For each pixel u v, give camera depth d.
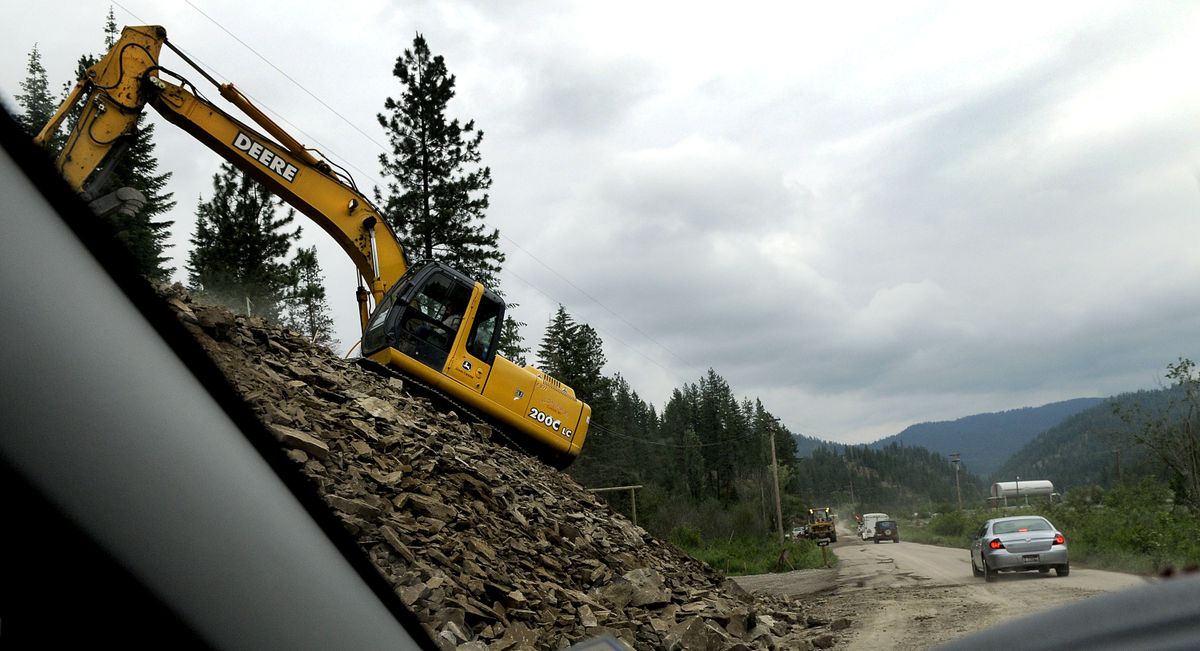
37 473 1.60
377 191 41.94
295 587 2.10
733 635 11.79
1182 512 27.81
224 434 2.09
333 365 14.30
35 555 1.57
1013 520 21.09
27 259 1.76
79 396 1.72
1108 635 0.92
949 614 14.34
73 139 13.42
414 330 16.36
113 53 13.92
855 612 16.62
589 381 73.06
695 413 134.62
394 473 9.73
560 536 12.00
